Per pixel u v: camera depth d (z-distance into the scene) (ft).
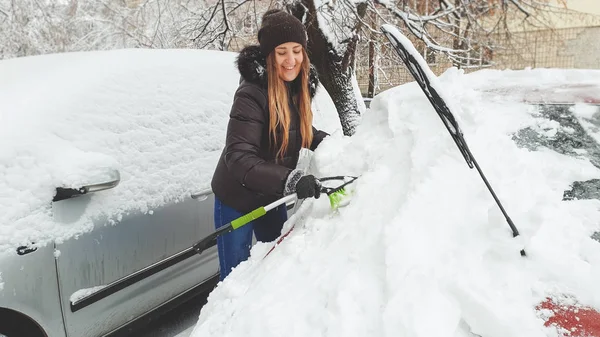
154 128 8.25
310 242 5.09
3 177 6.19
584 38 39.68
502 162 5.05
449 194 4.65
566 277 3.87
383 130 6.14
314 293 4.20
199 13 25.64
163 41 25.96
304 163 7.80
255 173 6.09
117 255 7.47
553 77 7.30
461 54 26.21
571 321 3.51
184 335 8.84
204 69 9.53
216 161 9.25
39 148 6.56
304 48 6.88
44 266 6.46
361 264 4.27
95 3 28.09
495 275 3.93
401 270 3.92
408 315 3.54
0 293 6.01
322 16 19.69
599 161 5.33
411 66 4.89
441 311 3.57
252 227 7.89
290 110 7.17
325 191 5.58
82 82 7.57
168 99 8.61
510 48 28.17
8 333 6.36
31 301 6.35
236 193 7.38
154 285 8.18
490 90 6.79
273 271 4.83
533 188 4.83
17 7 27.27
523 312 3.59
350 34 20.26
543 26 31.37
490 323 3.46
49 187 6.50
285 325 3.95
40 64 8.31
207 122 9.23
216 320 4.64
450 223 4.37
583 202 4.81
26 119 6.70
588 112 5.94
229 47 24.76
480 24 27.71
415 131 5.55
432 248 4.16
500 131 5.63
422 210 4.49
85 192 6.68
